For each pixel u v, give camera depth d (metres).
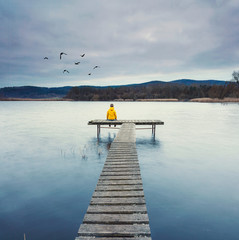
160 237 4.81
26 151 12.82
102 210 4.12
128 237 3.27
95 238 3.22
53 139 16.69
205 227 5.17
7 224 5.29
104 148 13.60
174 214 5.75
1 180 8.21
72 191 7.22
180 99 146.00
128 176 6.07
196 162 10.42
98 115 38.75
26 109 57.88
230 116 34.28
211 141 15.66
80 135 18.61
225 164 10.09
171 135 18.27
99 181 5.70
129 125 15.92
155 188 7.43
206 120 29.12
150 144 14.73
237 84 103.06
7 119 31.78
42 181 8.11
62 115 38.66
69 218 5.56
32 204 6.30
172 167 9.69
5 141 15.84
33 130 21.25
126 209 4.15
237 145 14.27
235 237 4.81
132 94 170.25
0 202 6.43
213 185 7.67
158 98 169.25
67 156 11.64
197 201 6.47
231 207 6.12
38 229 5.09
